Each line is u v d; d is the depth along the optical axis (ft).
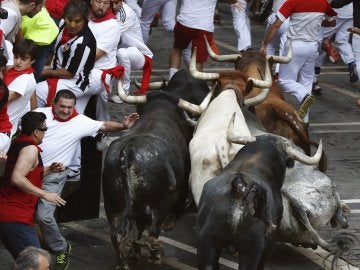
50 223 59.41
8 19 62.69
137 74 109.19
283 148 56.03
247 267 50.85
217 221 50.42
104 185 57.72
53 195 54.80
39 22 68.39
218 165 57.31
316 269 63.57
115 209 57.62
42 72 69.26
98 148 68.13
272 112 69.82
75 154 66.54
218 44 126.31
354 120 99.50
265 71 71.15
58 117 62.08
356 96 108.37
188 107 63.87
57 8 79.00
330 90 110.22
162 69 112.47
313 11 91.76
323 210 61.62
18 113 59.11
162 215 58.29
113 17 71.77
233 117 57.88
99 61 71.05
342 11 108.37
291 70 93.71
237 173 51.90
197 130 60.80
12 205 55.42
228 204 50.42
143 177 56.85
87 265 62.95
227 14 147.23
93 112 72.84
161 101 63.77
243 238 50.49
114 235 57.36
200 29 96.63
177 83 71.56
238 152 55.47
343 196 77.66
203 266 50.90
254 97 67.46
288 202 61.41
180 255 65.00
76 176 66.95
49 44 68.64
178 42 98.17
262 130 63.57
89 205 69.21
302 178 62.08
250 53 76.43
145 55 82.79
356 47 107.65
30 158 54.70
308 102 79.15
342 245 59.57
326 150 89.25
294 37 93.30
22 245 55.83
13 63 59.36
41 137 56.03
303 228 61.31
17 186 54.54
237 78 67.31
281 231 61.77
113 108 96.48
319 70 106.93
